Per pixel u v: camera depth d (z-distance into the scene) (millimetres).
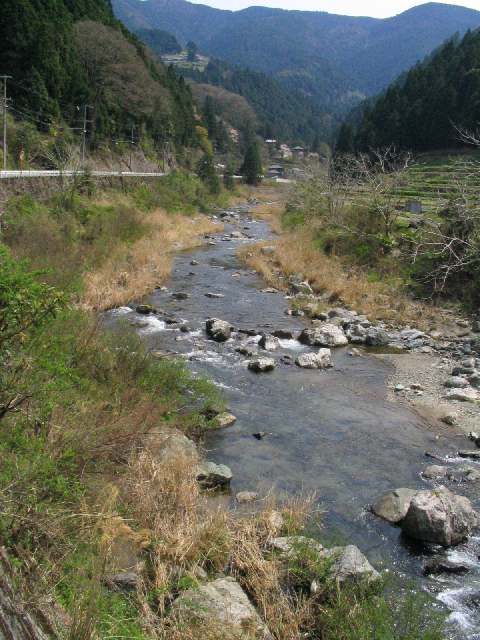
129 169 46969
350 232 24422
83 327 9289
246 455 8211
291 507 6586
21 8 36500
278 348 13469
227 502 6832
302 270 21844
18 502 4547
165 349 12672
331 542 6117
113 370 8828
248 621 4594
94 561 4578
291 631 4676
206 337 13977
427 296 18031
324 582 5238
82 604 3898
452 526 6293
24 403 5926
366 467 8016
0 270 5258
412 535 6352
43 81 37062
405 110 58875
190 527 5656
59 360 6605
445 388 11078
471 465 8086
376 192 24047
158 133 61219
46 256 13719
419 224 21641
